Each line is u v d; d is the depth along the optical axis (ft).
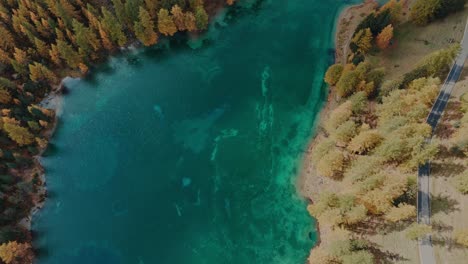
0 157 334.03
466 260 241.55
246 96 386.52
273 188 326.44
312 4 450.71
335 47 408.87
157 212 329.72
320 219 279.28
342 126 309.42
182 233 317.42
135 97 395.55
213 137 362.12
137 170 352.69
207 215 322.55
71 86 396.78
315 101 370.73
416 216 268.41
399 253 260.01
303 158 335.26
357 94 320.50
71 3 405.59
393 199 272.92
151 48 422.00
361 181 278.87
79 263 310.45
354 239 265.95
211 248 307.17
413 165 276.62
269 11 447.83
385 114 308.19
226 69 407.64
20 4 392.27
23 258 305.94
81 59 392.68
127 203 337.11
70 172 354.33
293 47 417.08
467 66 335.26
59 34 380.37
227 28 436.76
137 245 315.58
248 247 303.07
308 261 288.10
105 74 408.67
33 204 332.39
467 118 282.77
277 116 367.66
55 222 329.11
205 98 389.60
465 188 257.75
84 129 377.30
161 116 381.60
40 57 395.14
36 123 354.74
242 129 364.17
